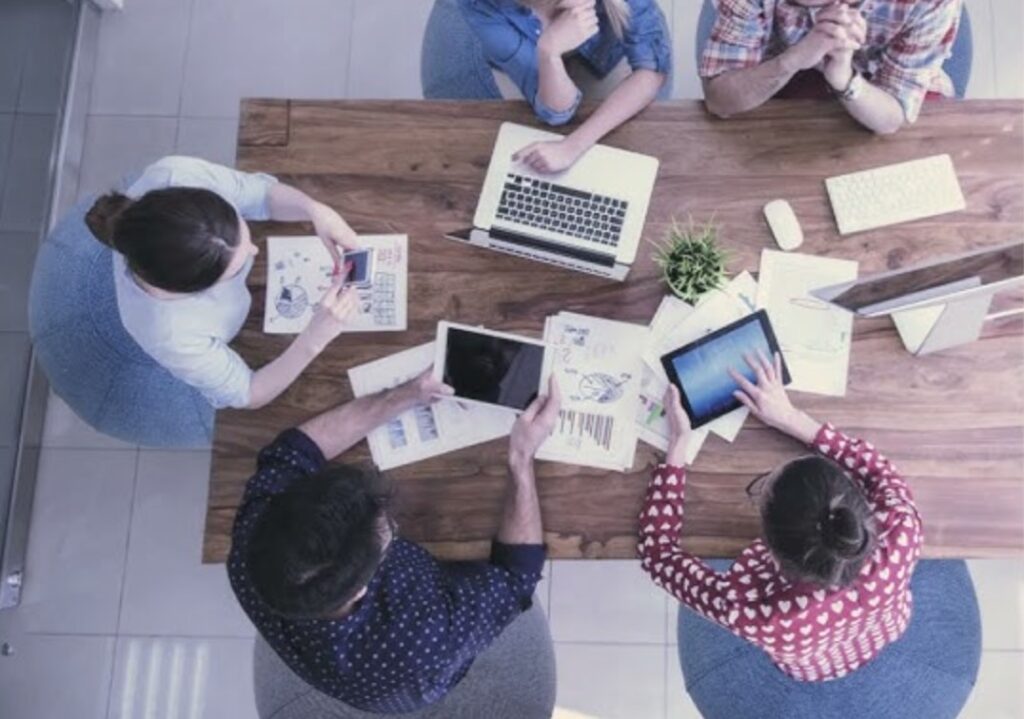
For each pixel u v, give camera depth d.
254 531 1.35
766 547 1.51
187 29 3.00
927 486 1.71
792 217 1.80
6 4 2.93
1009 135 1.84
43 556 2.68
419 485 1.74
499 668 1.89
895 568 1.51
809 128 1.86
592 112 1.91
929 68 1.84
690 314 1.79
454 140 1.89
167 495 2.71
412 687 1.53
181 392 2.15
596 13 1.98
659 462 1.74
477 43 2.30
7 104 2.88
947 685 1.87
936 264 1.48
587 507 1.73
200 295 1.62
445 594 1.59
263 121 1.92
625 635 2.54
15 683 2.61
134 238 1.44
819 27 1.71
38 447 2.73
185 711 2.58
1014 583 2.51
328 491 1.34
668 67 1.94
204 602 2.64
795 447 1.73
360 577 1.32
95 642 2.63
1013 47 2.84
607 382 1.77
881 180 1.82
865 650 1.72
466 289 1.82
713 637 1.94
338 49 2.97
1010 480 1.71
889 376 1.75
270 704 1.91
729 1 1.85
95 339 2.12
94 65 2.99
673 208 1.83
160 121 2.96
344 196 1.87
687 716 2.48
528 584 1.67
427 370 1.78
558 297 1.81
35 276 2.21
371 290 1.82
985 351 1.75
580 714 2.50
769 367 1.73
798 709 1.86
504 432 1.76
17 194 2.84
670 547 1.66
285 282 1.83
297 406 1.79
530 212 1.83
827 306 1.77
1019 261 1.44
